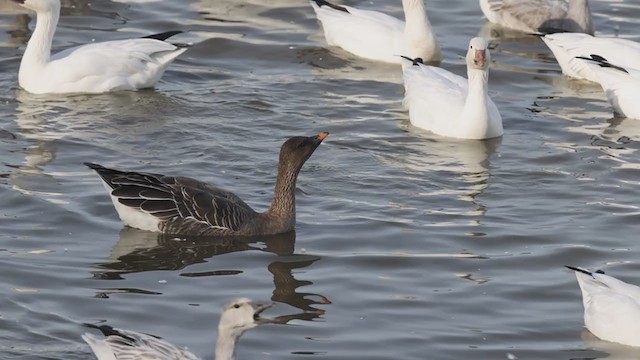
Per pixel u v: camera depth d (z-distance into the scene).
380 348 13.18
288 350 13.06
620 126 20.30
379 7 25.58
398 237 15.95
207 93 21.06
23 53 22.50
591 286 13.86
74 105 20.27
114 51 20.95
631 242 15.95
